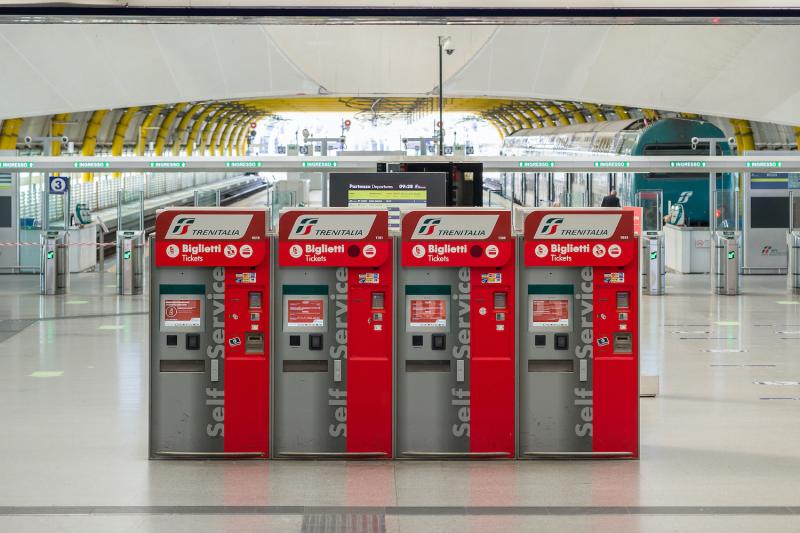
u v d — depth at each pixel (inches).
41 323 742.5
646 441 396.2
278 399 364.5
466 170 671.1
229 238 358.0
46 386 506.3
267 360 363.6
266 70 1214.9
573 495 323.3
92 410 450.0
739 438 400.8
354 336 362.9
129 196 1213.7
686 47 1103.6
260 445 365.1
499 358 363.3
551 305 363.3
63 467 355.6
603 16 479.5
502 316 362.6
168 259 359.3
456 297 362.0
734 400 478.6
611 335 363.6
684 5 481.7
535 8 478.3
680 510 307.1
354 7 474.9
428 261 357.7
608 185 1258.6
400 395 363.9
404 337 362.9
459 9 476.4
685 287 1013.2
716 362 587.8
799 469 354.3
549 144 1644.9
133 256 929.5
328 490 328.5
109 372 545.6
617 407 364.8
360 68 1224.8
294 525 292.8
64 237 933.2
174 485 333.7
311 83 1235.9
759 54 1064.8
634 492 326.3
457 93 1263.5
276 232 383.2
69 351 616.7
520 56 1194.0
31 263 1097.4
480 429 364.5
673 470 353.1
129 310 817.5
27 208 1095.0
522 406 364.5
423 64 1208.2
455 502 315.9
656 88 1183.6
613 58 1159.6
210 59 1173.7
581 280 362.0
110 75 1147.9
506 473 349.4
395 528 290.2
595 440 365.1
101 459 366.6
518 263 361.4
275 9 476.1
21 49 1064.2
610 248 357.4
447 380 363.6
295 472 350.3
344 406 364.2
